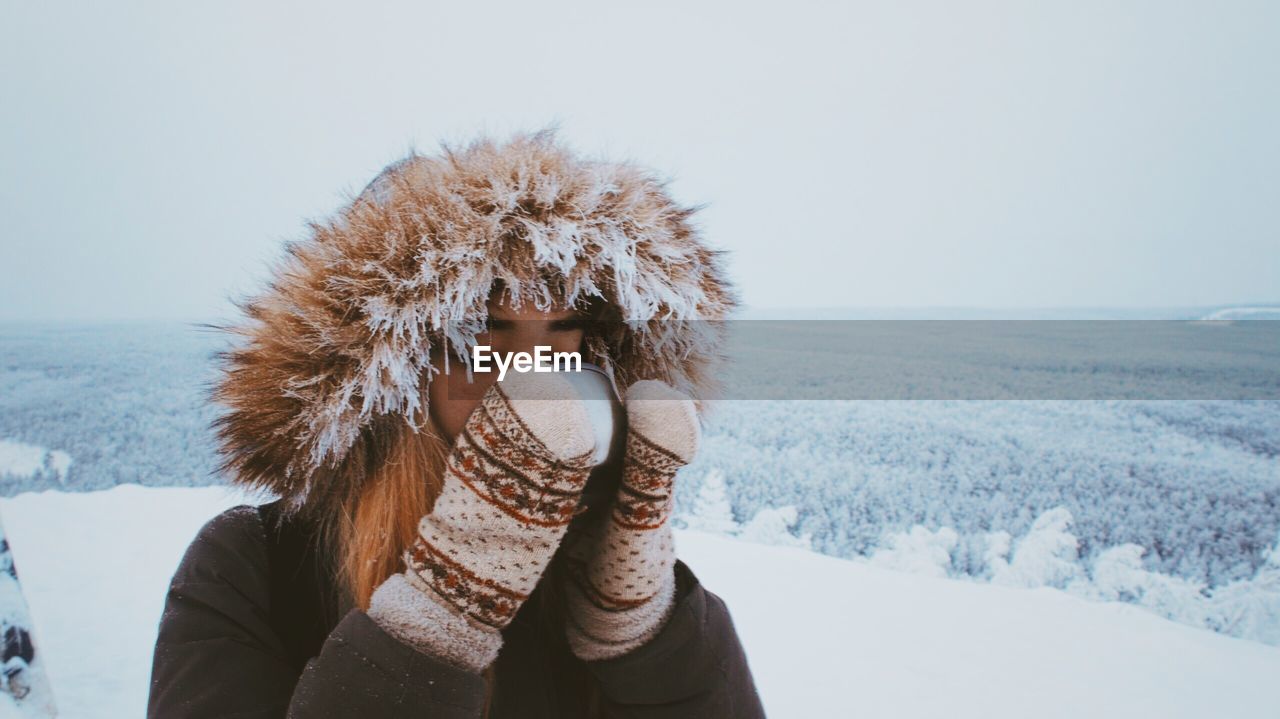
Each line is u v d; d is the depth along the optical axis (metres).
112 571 6.20
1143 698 4.16
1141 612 5.70
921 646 4.80
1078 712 3.99
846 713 3.90
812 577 6.16
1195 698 4.21
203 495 9.30
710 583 5.98
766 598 5.64
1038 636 5.03
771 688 4.19
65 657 4.45
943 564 12.87
